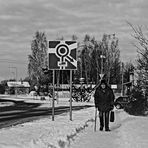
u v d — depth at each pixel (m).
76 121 16.73
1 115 25.61
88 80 90.50
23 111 31.19
